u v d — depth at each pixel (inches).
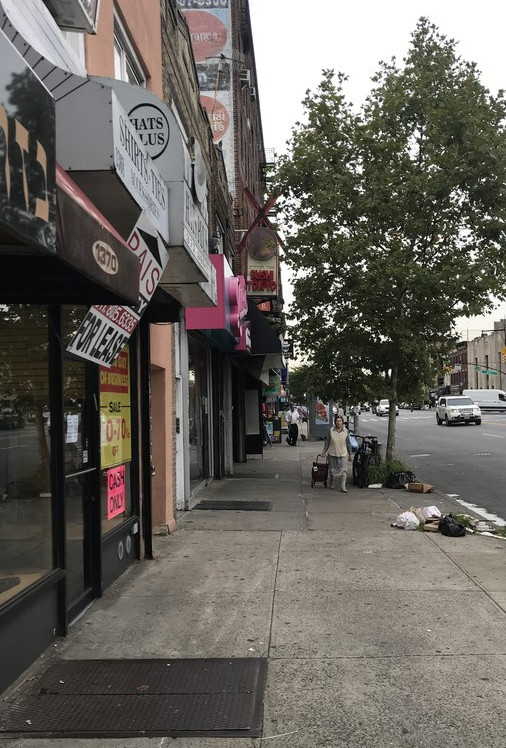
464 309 551.2
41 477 196.7
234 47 927.0
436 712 149.3
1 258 142.4
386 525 380.2
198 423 546.6
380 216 553.6
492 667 173.0
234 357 690.8
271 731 142.9
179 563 289.9
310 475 663.8
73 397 222.2
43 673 174.2
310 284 580.4
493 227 543.5
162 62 381.7
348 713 149.8
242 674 171.5
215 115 888.3
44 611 188.9
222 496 507.5
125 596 240.7
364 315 567.2
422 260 569.9
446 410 1680.6
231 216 746.2
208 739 140.4
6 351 178.4
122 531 271.3
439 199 552.7
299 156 580.1
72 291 168.4
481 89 565.3
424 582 254.7
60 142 172.7
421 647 187.5
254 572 272.7
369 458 582.2
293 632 201.5
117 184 182.5
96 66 251.9
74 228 125.1
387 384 609.6
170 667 176.9
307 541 334.6
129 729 144.5
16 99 98.7
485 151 534.0
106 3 266.5
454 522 350.0
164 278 286.7
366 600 231.9
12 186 96.7
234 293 478.0
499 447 946.7
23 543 184.2
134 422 294.0
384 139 565.9
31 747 138.3
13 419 181.5
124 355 286.2
